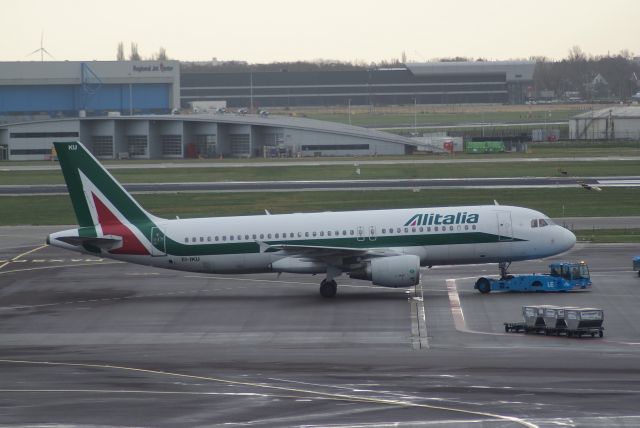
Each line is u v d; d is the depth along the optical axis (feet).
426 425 305.94
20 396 354.95
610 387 352.49
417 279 589.32
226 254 623.36
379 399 339.77
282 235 618.85
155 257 627.46
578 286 609.83
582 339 465.47
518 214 618.85
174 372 396.78
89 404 340.80
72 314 570.46
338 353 435.94
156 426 310.45
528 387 354.54
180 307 587.27
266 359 424.46
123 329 521.65
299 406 332.39
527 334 483.10
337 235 614.34
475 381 366.63
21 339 497.05
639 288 611.06
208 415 322.96
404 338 474.90
